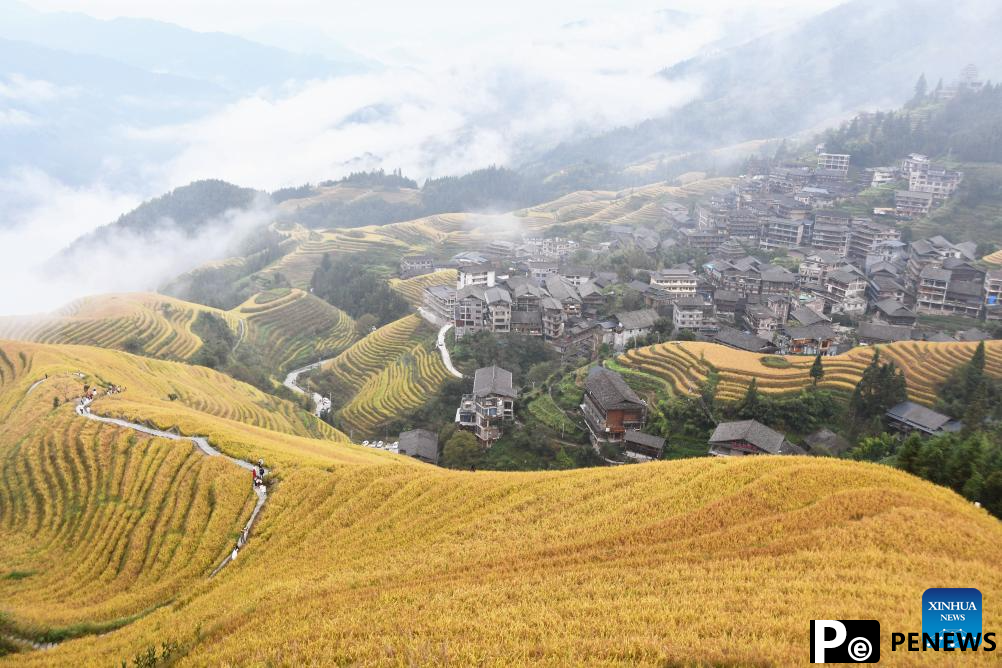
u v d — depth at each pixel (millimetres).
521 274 185250
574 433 100000
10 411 82500
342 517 52625
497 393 106875
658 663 26172
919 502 43500
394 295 197375
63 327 149250
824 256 155125
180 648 34281
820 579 33656
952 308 135875
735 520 43188
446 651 27984
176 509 56906
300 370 173375
